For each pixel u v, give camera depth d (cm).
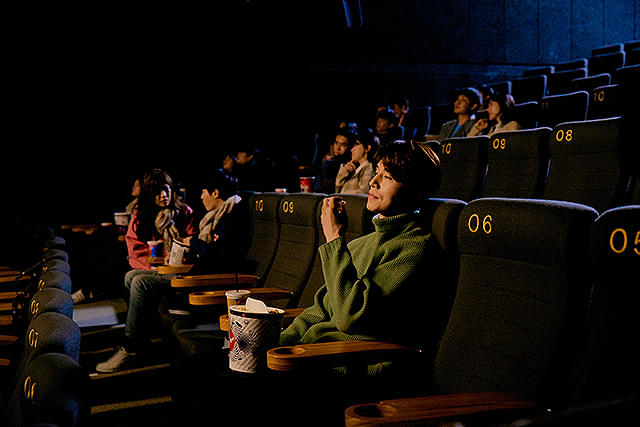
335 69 775
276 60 721
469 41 872
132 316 302
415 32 837
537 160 331
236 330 151
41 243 353
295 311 198
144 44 661
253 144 718
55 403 94
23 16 615
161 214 361
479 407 110
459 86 871
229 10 689
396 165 165
